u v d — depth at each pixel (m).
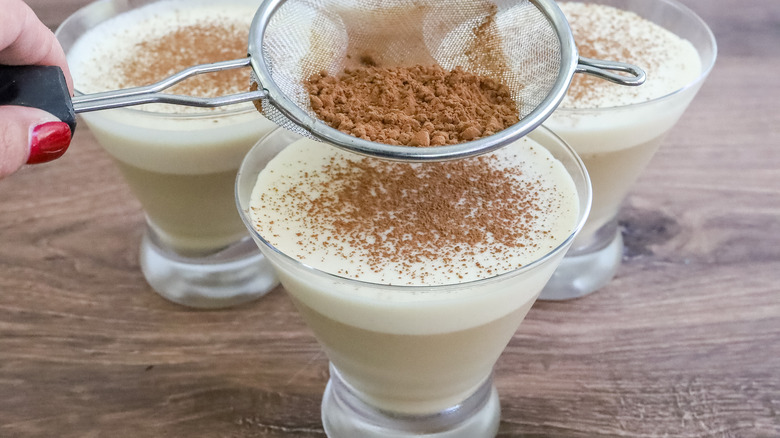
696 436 0.37
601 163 0.41
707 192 0.47
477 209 0.35
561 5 0.48
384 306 0.31
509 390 0.39
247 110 0.39
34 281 0.43
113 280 0.44
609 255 0.44
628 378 0.39
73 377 0.39
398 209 0.35
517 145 0.37
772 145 0.49
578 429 0.38
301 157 0.37
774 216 0.46
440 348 0.33
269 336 0.42
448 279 0.32
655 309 0.42
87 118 0.40
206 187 0.41
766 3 0.57
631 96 0.41
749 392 0.39
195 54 0.44
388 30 0.39
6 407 0.38
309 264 0.32
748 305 0.42
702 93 0.52
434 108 0.36
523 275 0.31
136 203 0.47
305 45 0.38
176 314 0.42
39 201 0.46
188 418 0.38
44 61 0.35
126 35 0.45
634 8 0.47
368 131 0.34
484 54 0.39
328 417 0.38
